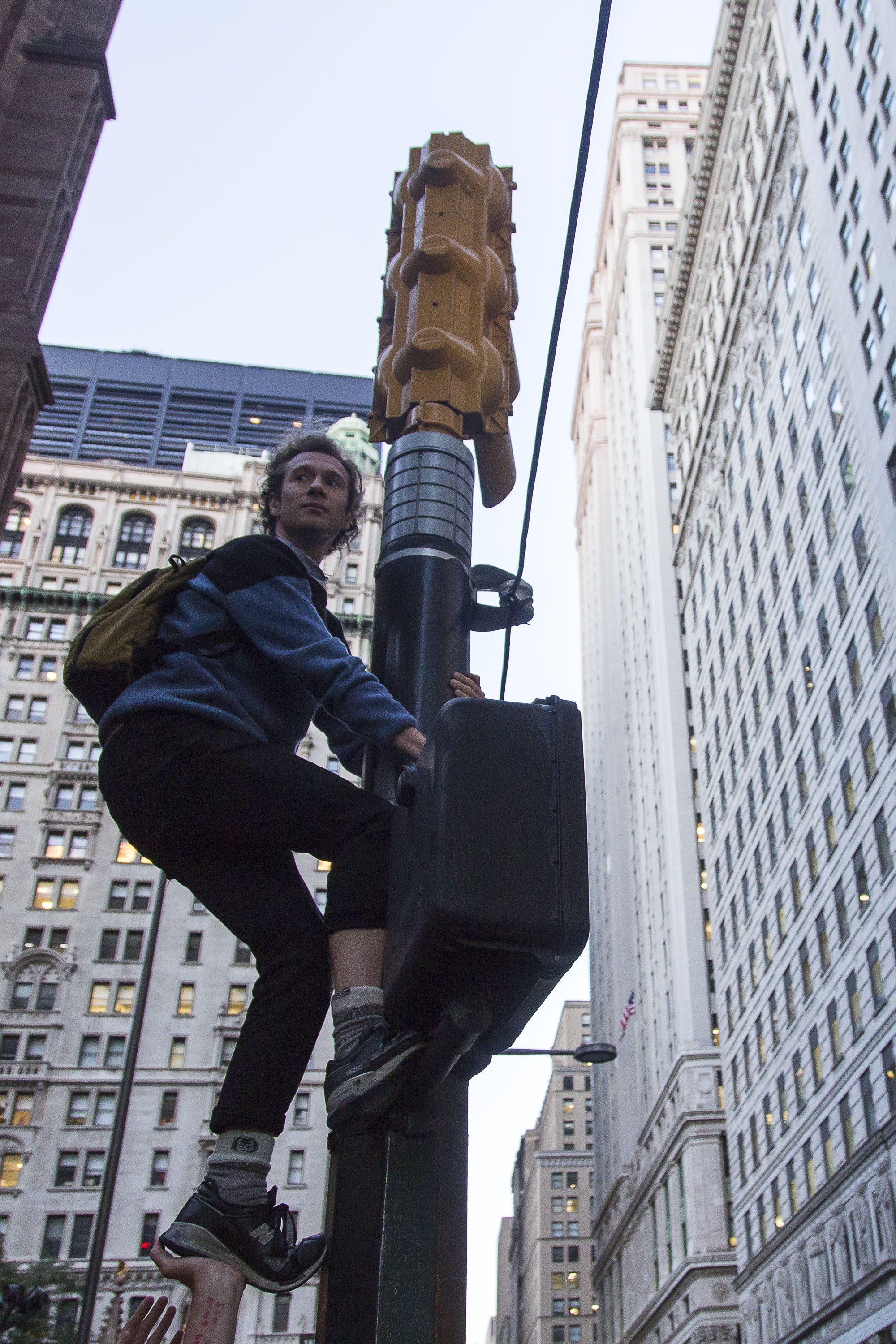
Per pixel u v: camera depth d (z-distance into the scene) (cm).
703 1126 6906
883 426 4222
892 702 4016
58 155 2844
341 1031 213
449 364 432
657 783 8688
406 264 462
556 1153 14050
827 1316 4453
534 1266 13900
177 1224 205
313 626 251
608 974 11000
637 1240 8425
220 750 235
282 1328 4659
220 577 258
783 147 5800
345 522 310
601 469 13250
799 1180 4934
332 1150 265
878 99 4425
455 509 397
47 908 6091
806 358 5262
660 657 8700
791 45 5594
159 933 6016
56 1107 5512
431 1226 247
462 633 369
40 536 7669
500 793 185
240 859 239
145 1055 5659
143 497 7956
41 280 2800
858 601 4406
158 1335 310
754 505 6059
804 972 4909
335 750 346
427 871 185
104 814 6397
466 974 186
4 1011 5747
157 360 11788
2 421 2567
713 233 7344
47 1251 5112
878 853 4100
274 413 11562
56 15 3064
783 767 5303
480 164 501
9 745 6625
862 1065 4203
